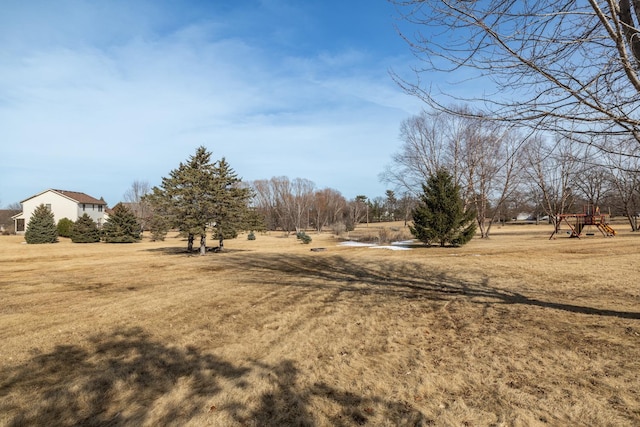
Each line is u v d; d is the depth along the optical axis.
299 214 66.00
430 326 5.99
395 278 11.34
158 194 23.11
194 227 21.94
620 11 4.40
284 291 9.41
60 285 10.80
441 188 22.94
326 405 3.41
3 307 7.75
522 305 7.14
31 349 5.02
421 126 30.83
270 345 5.18
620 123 4.29
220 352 4.88
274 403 3.46
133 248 29.59
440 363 4.38
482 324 5.95
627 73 4.12
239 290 9.61
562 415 3.15
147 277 12.38
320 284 10.48
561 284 9.27
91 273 13.62
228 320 6.56
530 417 3.12
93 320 6.60
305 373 4.15
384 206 97.31
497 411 3.24
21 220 50.84
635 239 23.72
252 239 41.81
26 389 3.79
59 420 3.20
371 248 25.12
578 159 4.56
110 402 3.51
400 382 3.88
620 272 10.78
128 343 5.27
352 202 86.19
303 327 6.07
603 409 3.21
